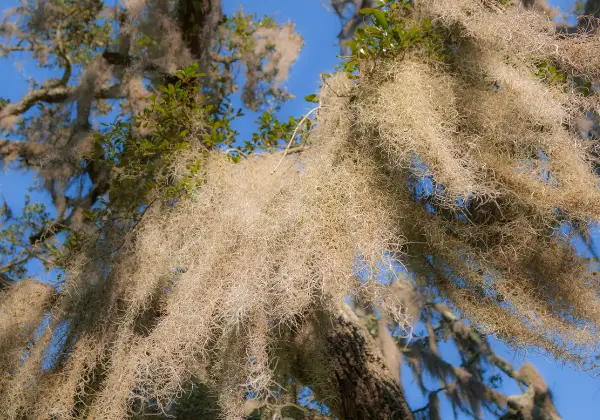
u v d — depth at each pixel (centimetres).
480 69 206
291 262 185
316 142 217
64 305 249
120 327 227
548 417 406
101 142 263
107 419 209
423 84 198
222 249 205
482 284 205
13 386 237
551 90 212
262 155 243
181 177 242
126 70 354
